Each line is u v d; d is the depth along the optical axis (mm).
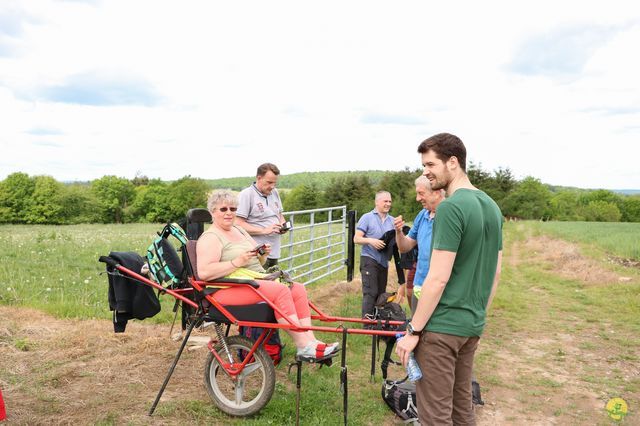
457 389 2832
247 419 3975
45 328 6074
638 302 8859
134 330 6207
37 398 4176
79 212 85938
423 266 4500
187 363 5137
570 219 80875
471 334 2639
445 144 2697
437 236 2535
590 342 6707
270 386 3912
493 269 2717
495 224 2678
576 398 4871
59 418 3848
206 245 4070
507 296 9508
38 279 9234
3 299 7414
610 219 89750
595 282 11125
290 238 8602
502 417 4414
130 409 4062
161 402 4184
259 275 4160
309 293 9078
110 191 91875
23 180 83062
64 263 11172
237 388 4062
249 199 5969
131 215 92250
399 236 5469
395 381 4367
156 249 4199
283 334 6160
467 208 2525
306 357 3701
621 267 13156
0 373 4645
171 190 93688
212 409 4098
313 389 4617
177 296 4066
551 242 22031
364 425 4020
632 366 5816
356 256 14953
